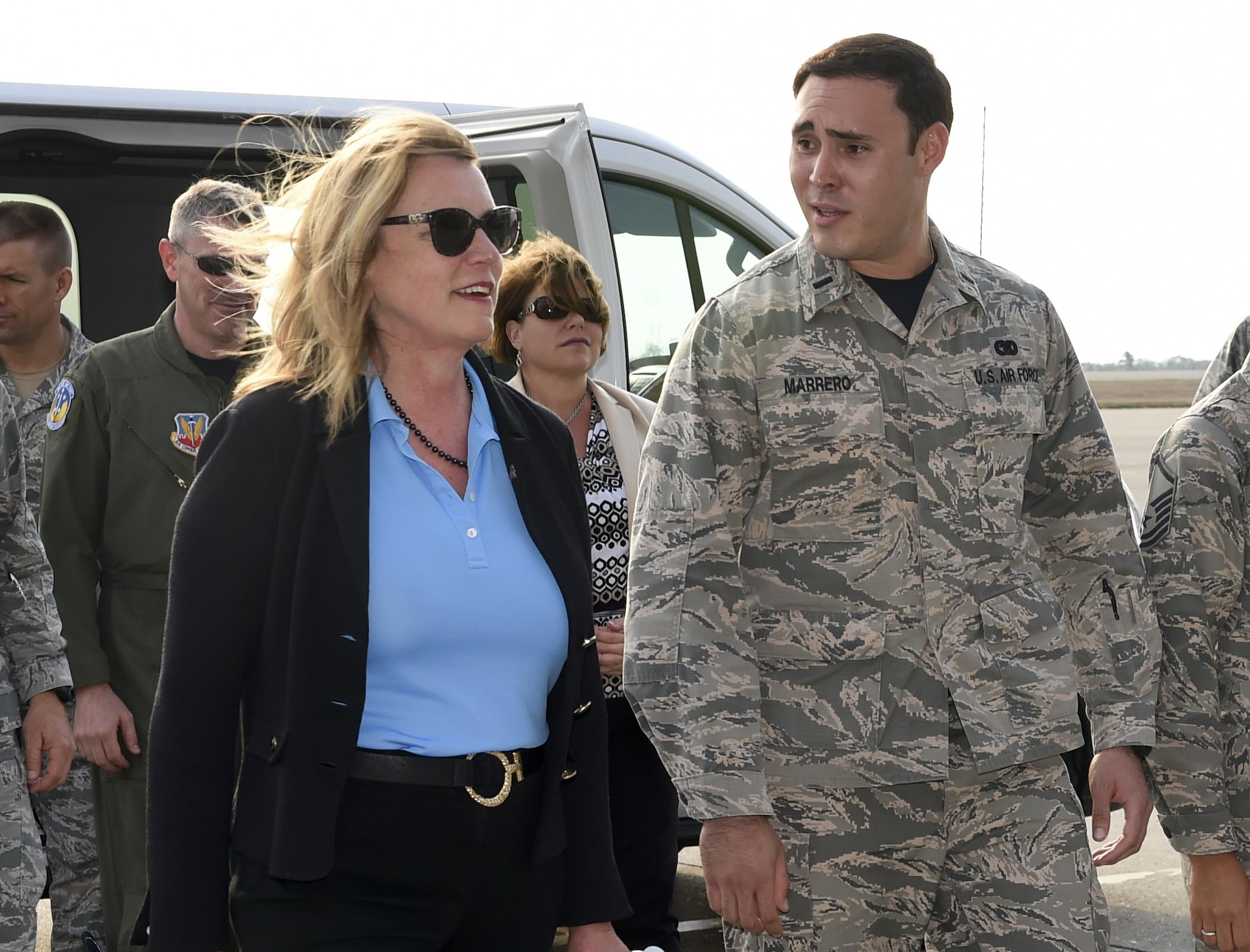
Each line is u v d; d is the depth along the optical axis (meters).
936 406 2.41
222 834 1.94
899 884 2.39
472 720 1.96
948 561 2.39
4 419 3.18
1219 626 2.53
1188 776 2.49
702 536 2.34
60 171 4.50
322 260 1.99
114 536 3.60
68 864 3.88
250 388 2.05
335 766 1.90
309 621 1.91
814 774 2.36
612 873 2.20
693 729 2.28
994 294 2.49
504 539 2.05
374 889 1.93
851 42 2.39
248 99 4.74
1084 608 2.52
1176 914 4.44
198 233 3.52
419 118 2.02
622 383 4.41
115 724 3.53
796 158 2.42
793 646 2.39
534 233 4.34
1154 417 43.38
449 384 2.09
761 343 2.41
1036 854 2.36
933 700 2.36
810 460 2.39
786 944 2.37
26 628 3.21
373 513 1.98
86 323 4.55
